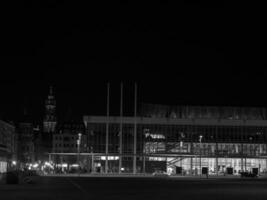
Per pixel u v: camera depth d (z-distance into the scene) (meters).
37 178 95.12
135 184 71.00
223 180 96.00
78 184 68.69
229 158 160.00
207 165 162.12
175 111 171.12
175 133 166.12
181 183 76.88
